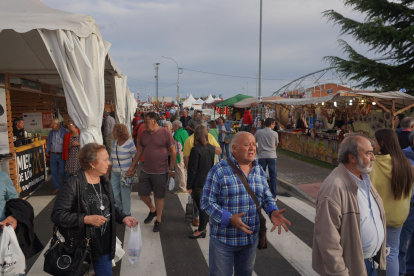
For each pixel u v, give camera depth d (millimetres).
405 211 2734
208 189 2457
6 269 2480
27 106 9672
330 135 10500
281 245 4414
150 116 4695
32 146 7090
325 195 2096
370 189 2277
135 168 5012
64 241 2445
